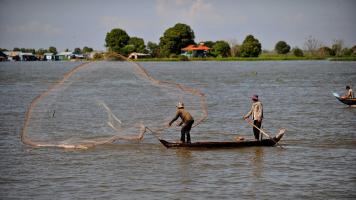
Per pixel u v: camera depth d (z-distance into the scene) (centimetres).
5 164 3012
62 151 3347
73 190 2523
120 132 4003
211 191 2498
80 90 8100
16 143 3622
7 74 14088
